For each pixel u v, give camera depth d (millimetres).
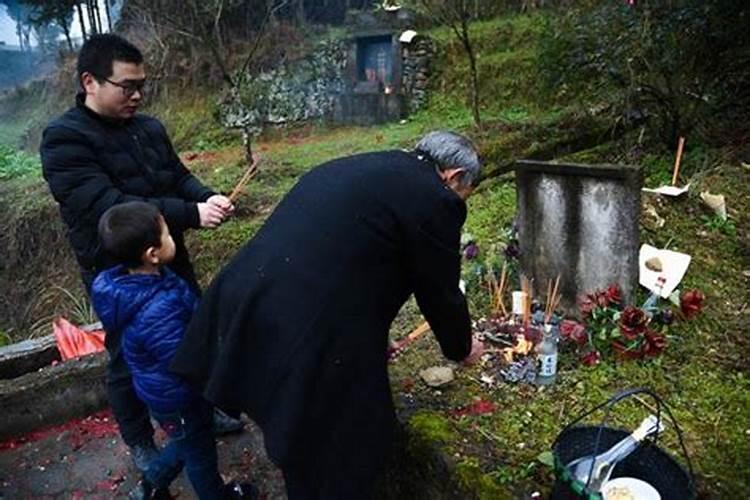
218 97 10555
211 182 6840
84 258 2008
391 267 1516
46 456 2453
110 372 2115
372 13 9922
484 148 5359
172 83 11125
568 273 2545
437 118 8766
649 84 4500
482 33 9141
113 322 1800
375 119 9680
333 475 1510
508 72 8375
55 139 1913
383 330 1547
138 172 2055
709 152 4473
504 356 2305
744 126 4684
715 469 1696
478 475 1690
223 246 5461
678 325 2508
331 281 1467
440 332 1676
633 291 2359
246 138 7418
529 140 5453
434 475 1812
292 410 1456
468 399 2080
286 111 10109
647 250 2934
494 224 3920
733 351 2336
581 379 2160
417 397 2107
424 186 1497
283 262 1507
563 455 1597
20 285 7324
